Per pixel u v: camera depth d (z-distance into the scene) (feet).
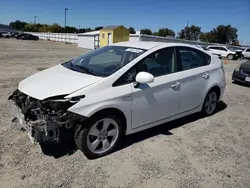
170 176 10.01
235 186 9.64
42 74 12.40
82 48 111.34
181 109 14.19
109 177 9.70
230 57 85.20
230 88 27.96
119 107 10.91
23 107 10.44
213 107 16.96
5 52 62.54
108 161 10.77
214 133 14.33
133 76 11.54
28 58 50.11
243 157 11.83
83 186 9.12
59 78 11.26
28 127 10.12
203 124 15.56
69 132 10.35
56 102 9.61
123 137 13.08
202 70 15.15
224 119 16.72
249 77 28.63
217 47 89.15
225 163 11.21
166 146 12.39
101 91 10.43
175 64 13.65
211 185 9.62
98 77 10.89
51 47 102.89
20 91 11.14
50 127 9.53
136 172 10.12
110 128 11.22
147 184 9.45
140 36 95.91
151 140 12.94
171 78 13.07
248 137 14.10
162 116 13.14
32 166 10.09
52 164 10.29
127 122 11.54
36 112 9.80
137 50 12.67
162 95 12.64
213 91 16.47
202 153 11.95
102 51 14.03
